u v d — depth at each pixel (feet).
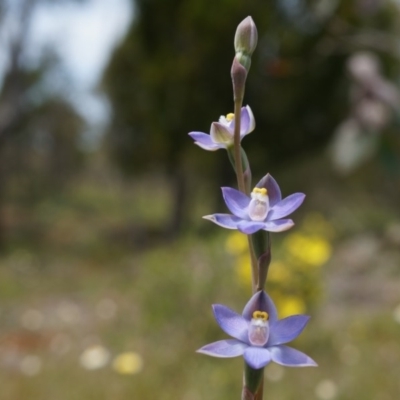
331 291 25.86
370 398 13.48
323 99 53.88
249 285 18.79
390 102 13.74
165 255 25.17
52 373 16.65
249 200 3.77
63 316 26.96
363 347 17.26
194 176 67.41
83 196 98.48
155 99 56.70
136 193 100.12
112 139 66.64
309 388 14.20
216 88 54.44
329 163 69.62
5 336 23.18
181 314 19.40
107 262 49.73
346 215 55.47
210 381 14.96
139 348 18.19
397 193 71.46
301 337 17.38
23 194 78.95
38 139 77.25
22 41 52.39
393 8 37.17
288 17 50.34
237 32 3.86
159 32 56.13
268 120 54.85
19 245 59.16
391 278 28.43
